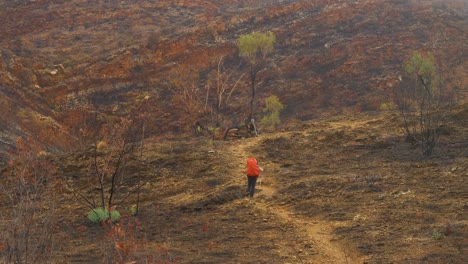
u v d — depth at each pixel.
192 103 49.75
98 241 10.93
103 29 70.81
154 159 20.05
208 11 77.12
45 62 59.59
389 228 10.16
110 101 54.34
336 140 21.61
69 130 36.66
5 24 70.19
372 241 9.51
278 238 10.66
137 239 11.01
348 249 9.31
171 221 13.00
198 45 62.75
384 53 60.31
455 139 18.67
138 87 56.72
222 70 59.78
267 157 20.62
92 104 52.84
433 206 11.13
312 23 67.62
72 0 77.44
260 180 17.00
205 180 17.55
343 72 58.06
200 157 20.47
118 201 16.09
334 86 56.09
